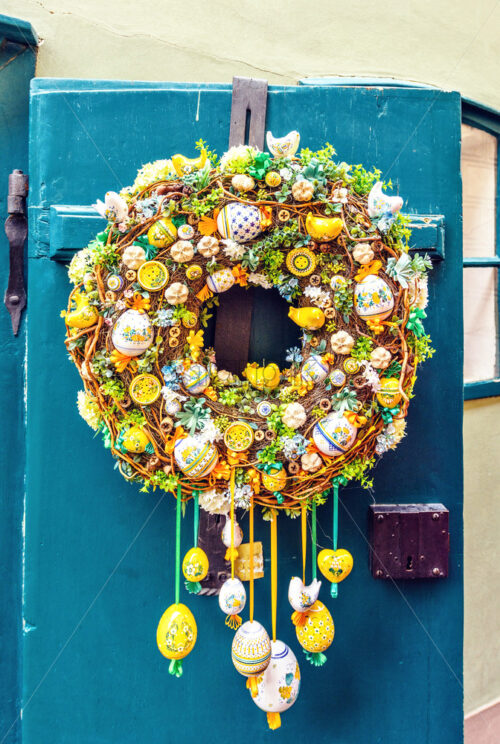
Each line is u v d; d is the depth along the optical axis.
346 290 1.13
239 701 1.31
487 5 1.59
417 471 1.33
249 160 1.11
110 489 1.28
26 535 1.27
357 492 1.32
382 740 1.33
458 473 1.34
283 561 1.31
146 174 1.13
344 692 1.32
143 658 1.29
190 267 1.12
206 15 1.40
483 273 1.78
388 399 1.14
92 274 1.12
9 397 1.37
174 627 1.14
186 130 1.26
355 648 1.32
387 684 1.33
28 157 1.35
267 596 1.31
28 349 1.26
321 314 1.15
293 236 1.13
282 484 1.14
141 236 1.11
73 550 1.28
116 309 1.11
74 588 1.28
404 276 1.12
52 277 1.26
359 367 1.14
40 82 1.26
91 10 1.36
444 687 1.34
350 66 1.48
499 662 1.82
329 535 1.31
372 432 1.16
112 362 1.12
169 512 1.29
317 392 1.15
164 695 1.30
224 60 1.41
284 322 1.30
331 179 1.13
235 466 1.14
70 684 1.28
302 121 1.27
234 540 1.15
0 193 1.35
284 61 1.44
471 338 1.77
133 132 1.26
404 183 1.30
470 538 1.74
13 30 1.30
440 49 1.54
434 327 1.32
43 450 1.27
